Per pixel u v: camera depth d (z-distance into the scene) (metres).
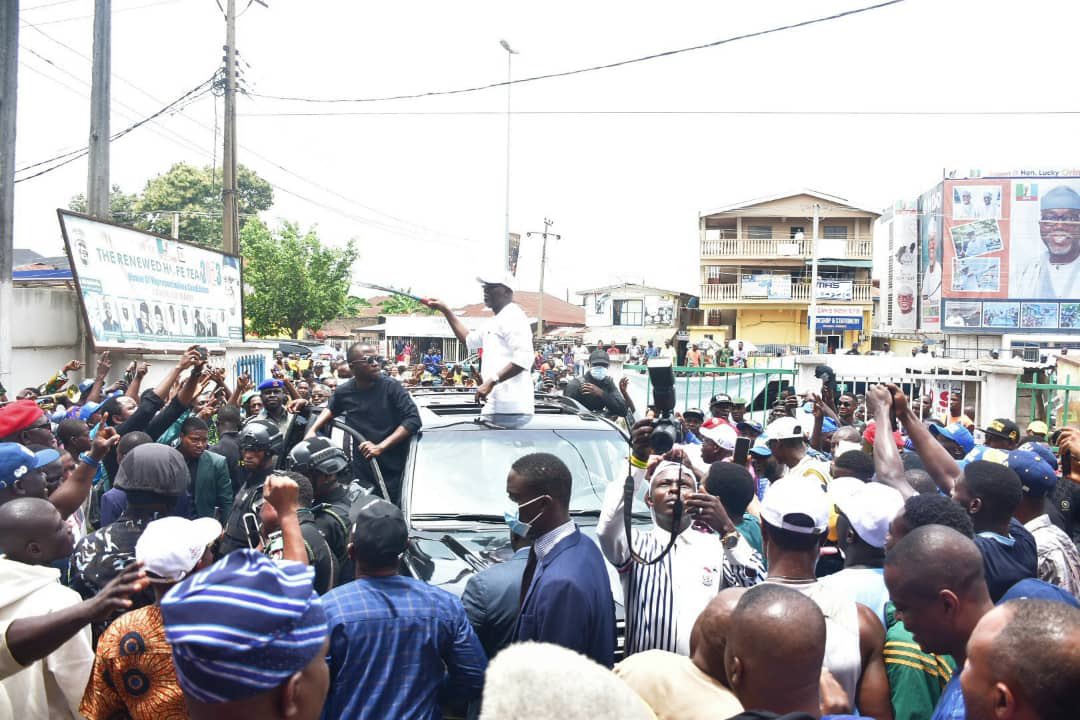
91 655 3.30
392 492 5.95
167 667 2.77
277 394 8.23
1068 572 3.97
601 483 5.77
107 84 12.95
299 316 42.78
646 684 2.72
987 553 3.47
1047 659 1.79
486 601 3.76
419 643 3.20
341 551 4.80
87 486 4.25
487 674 1.46
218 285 17.69
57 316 12.93
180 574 2.85
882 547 3.72
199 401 7.30
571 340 50.28
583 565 3.35
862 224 47.94
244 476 7.11
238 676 1.68
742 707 2.34
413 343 46.50
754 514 5.12
